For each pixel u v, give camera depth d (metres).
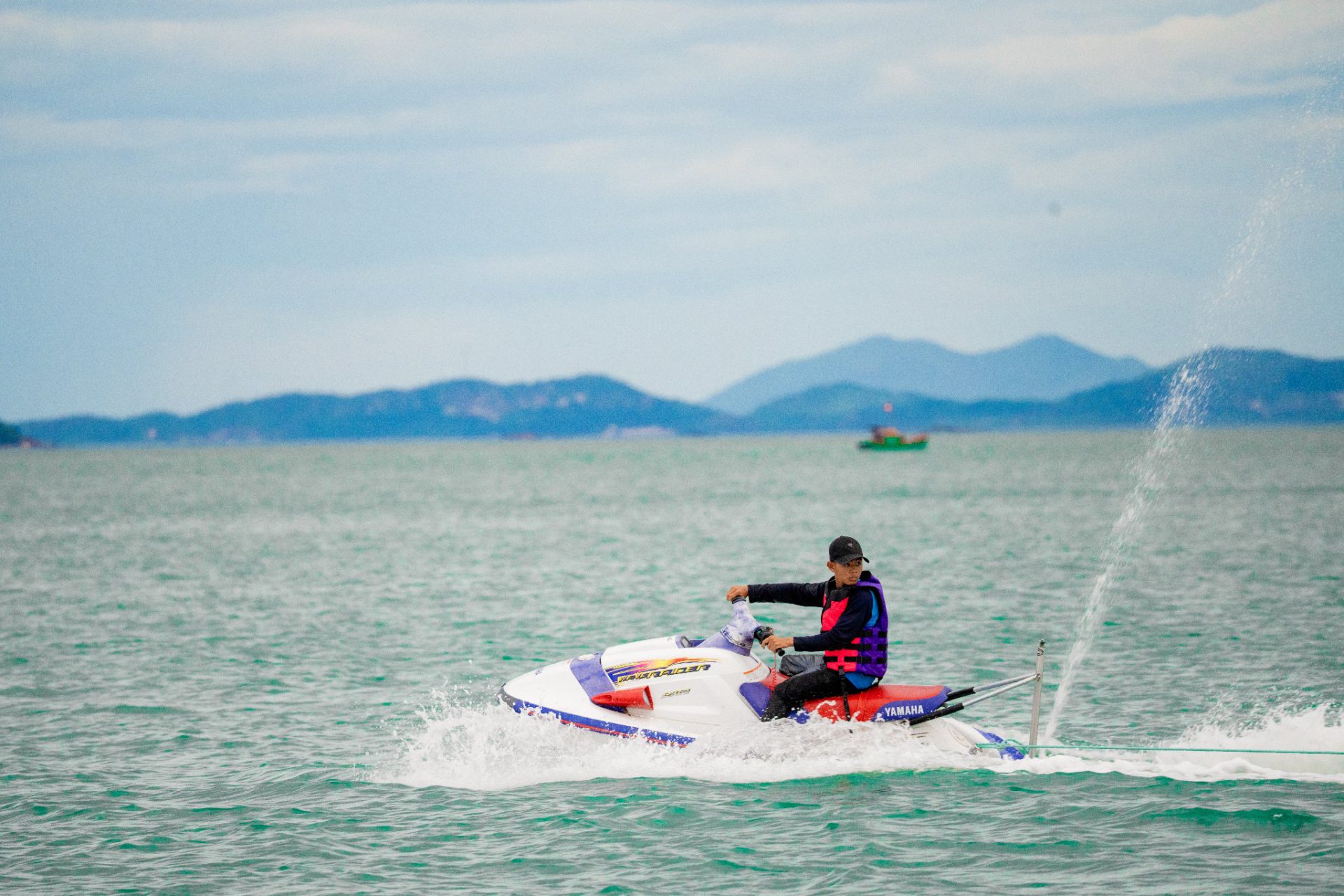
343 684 58.16
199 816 37.53
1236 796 36.94
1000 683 41.44
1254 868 31.39
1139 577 94.62
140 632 74.56
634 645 43.72
